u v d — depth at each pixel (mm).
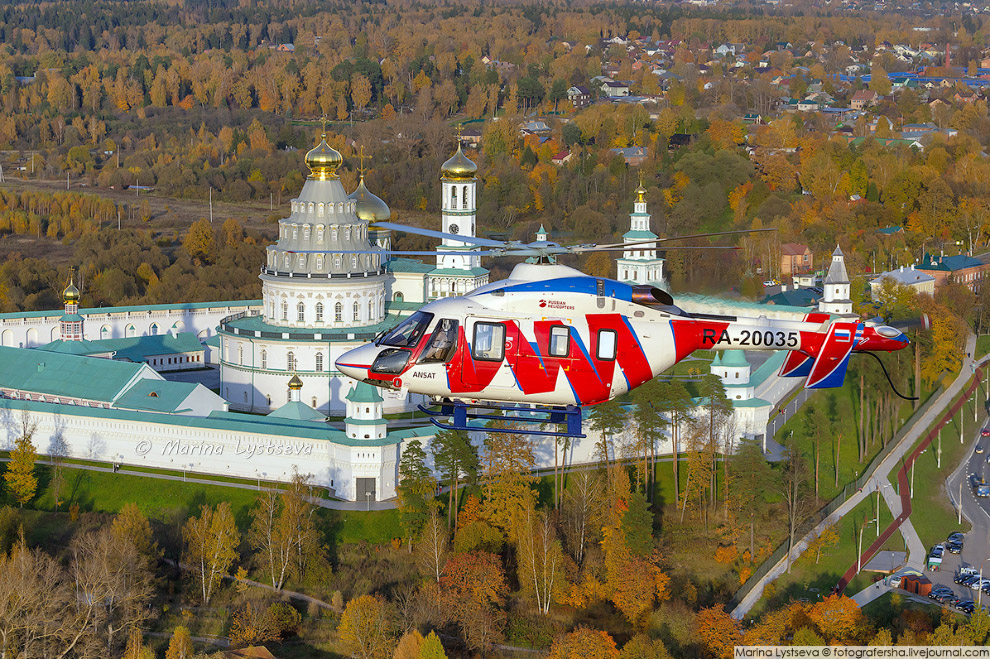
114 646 168500
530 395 100188
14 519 195500
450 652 172875
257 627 171250
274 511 193500
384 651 167875
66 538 198125
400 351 100750
